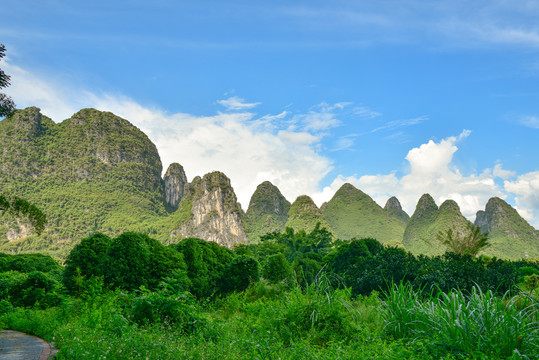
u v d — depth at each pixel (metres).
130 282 21.33
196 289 25.17
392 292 9.88
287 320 10.12
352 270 26.36
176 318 8.85
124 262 21.36
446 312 8.08
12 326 12.27
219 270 29.02
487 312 7.56
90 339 6.82
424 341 7.02
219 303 16.70
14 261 48.91
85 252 22.28
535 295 9.27
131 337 6.56
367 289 24.08
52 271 47.16
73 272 21.70
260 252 91.31
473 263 24.28
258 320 10.32
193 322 8.80
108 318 8.91
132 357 5.89
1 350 7.62
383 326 9.22
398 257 24.86
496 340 6.98
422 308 9.05
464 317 7.58
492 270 24.05
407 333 8.78
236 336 8.20
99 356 5.80
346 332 9.30
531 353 6.63
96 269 21.69
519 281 24.41
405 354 6.37
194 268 26.00
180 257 24.64
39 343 8.55
